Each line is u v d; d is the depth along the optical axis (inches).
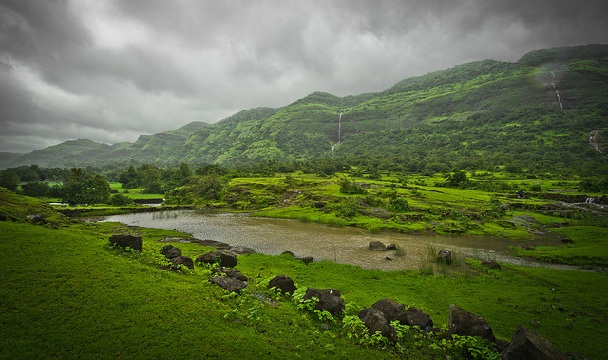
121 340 450.3
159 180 6432.1
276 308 647.1
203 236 2194.9
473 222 2608.3
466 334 579.8
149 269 732.7
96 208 3427.7
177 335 476.7
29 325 460.1
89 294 561.9
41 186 4694.9
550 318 833.5
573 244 2006.6
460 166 7524.6
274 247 1862.7
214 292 653.3
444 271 1355.8
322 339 536.4
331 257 1625.2
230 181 5128.0
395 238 2166.6
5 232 829.8
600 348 669.3
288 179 5009.8
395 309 664.4
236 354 450.0
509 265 1489.9
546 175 5885.8
